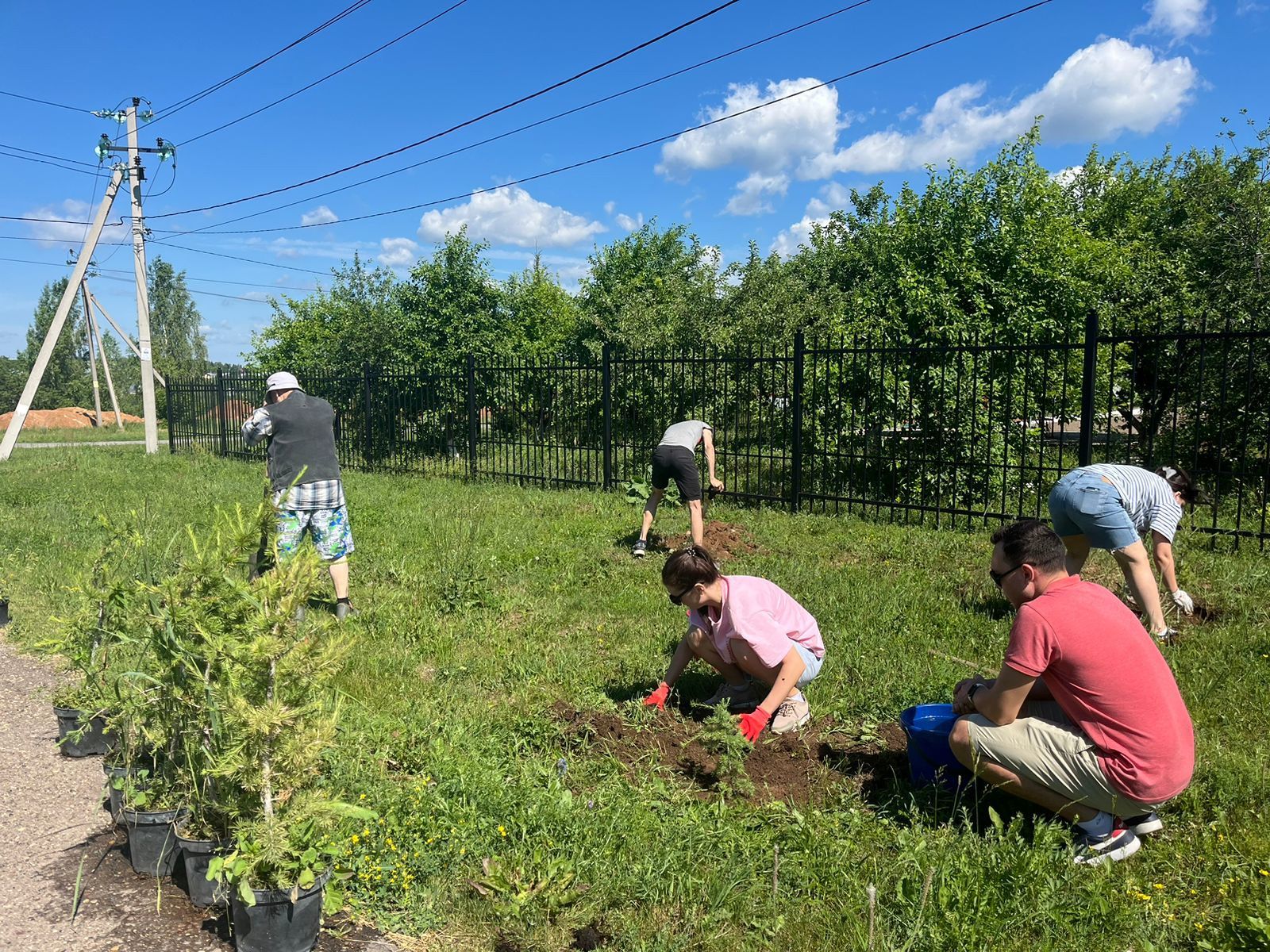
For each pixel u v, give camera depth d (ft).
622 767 11.57
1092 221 60.08
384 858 9.34
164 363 181.27
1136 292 40.75
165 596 9.11
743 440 42.86
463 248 57.52
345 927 8.59
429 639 17.49
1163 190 60.75
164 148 63.62
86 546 26.14
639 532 27.45
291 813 8.30
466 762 11.34
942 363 29.66
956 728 9.96
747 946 8.06
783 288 48.98
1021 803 10.41
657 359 35.88
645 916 8.53
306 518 19.07
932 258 35.86
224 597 9.02
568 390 39.68
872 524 27.81
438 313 57.47
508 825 9.89
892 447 30.27
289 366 70.13
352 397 51.62
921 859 9.01
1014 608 18.35
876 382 33.76
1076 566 16.46
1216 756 11.31
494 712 13.73
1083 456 24.08
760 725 11.77
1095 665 9.02
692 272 84.79
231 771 7.90
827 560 23.80
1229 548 22.93
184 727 9.24
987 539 25.04
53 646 12.15
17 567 23.67
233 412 59.26
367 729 12.71
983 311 34.30
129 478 44.29
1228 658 15.05
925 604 19.01
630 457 41.57
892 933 8.02
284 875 7.93
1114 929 8.09
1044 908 8.16
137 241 63.93
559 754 12.08
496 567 23.38
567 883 8.80
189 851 8.74
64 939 8.31
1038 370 33.47
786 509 31.48
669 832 9.84
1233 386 31.91
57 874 9.52
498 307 59.98
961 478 32.60
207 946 8.29
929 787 10.80
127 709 9.95
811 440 34.47
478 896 8.91
